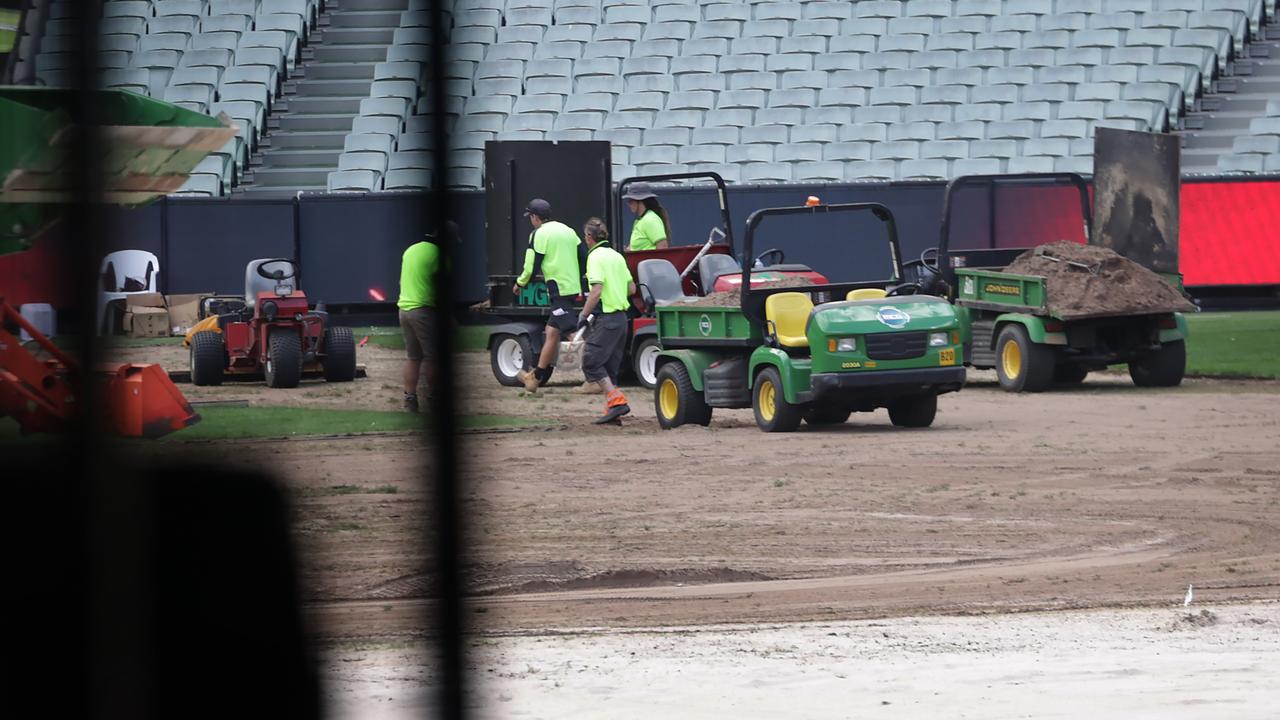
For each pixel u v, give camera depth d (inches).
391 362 3051.2
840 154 4362.7
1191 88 4478.3
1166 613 1024.2
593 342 2113.7
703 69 4714.6
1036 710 772.6
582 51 4778.5
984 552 1254.9
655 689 817.5
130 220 3609.7
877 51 4731.8
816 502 1486.2
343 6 4658.0
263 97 4407.0
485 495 1528.1
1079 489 1560.0
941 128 4414.4
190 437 1936.5
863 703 788.6
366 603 1047.6
